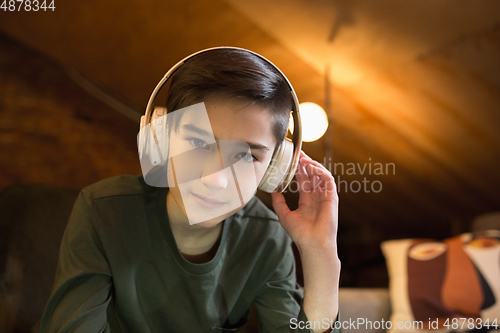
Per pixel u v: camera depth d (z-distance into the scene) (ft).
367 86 8.97
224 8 7.64
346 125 10.69
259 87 1.66
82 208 2.18
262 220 2.55
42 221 3.88
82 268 1.98
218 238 2.33
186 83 1.72
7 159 11.93
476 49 6.86
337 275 2.18
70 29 10.07
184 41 9.24
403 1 6.06
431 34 6.76
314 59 8.30
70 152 13.02
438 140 9.89
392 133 10.37
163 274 2.23
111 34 9.80
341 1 6.30
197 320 2.30
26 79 12.47
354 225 15.55
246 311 2.62
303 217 2.28
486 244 3.99
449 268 3.90
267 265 2.48
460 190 11.68
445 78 7.86
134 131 14.19
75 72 12.78
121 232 2.16
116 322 2.31
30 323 3.39
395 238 14.64
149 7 8.41
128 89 12.58
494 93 7.72
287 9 6.98
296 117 2.04
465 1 5.81
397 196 13.11
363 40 7.34
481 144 9.42
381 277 9.84
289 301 2.44
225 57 1.73
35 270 3.63
